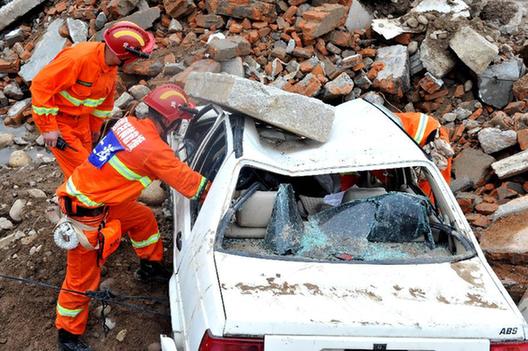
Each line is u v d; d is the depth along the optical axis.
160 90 4.29
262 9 7.41
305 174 4.02
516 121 6.62
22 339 4.66
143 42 4.97
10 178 6.43
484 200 5.95
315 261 3.68
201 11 7.78
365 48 7.52
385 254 3.95
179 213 4.69
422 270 3.67
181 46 7.47
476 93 7.19
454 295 3.49
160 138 4.27
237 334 3.17
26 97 7.95
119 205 4.57
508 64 7.10
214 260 3.62
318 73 7.07
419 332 3.23
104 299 4.34
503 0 8.53
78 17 8.02
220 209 3.85
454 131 6.86
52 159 6.85
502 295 3.53
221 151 4.45
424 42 7.28
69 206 4.23
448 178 5.57
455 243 4.03
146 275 5.07
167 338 3.73
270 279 3.51
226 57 7.01
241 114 4.48
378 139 4.36
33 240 5.44
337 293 3.44
